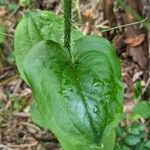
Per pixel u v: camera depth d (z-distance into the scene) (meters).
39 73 0.34
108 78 0.34
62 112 0.33
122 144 0.62
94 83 0.33
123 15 0.77
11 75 0.78
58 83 0.33
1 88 0.77
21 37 0.43
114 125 0.33
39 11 0.44
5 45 0.78
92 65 0.34
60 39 0.43
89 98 0.33
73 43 0.37
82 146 0.40
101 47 0.36
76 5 0.59
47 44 0.35
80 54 0.35
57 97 0.33
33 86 0.34
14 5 0.81
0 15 0.81
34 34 0.43
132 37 0.76
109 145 0.41
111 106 0.33
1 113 0.73
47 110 0.33
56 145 0.69
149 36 0.74
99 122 0.32
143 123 0.66
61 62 0.34
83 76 0.34
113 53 0.35
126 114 0.69
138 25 0.75
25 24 0.43
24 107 0.74
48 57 0.35
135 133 0.63
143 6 0.72
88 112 0.32
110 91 0.33
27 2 0.44
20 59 0.44
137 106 0.62
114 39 0.78
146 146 0.62
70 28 0.37
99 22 0.80
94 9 0.81
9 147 0.70
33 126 0.71
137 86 0.72
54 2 0.83
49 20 0.43
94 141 0.32
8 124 0.72
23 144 0.70
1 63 0.78
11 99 0.75
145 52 0.75
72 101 0.33
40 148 0.69
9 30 0.80
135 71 0.75
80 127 0.32
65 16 0.36
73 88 0.33
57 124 0.33
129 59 0.77
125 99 0.72
